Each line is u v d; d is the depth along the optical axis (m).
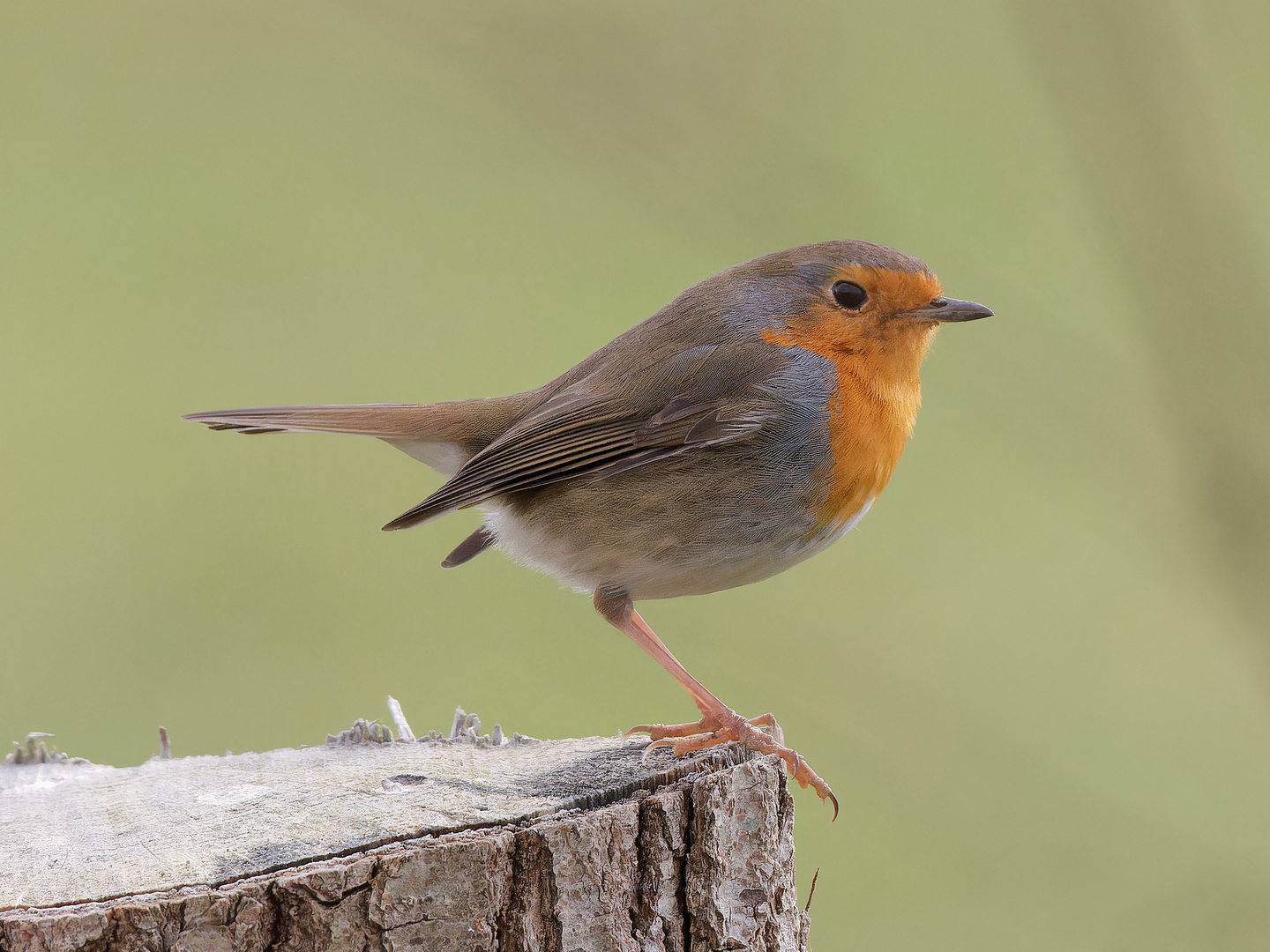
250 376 14.12
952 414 14.18
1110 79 11.45
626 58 12.41
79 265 14.80
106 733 11.67
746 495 7.39
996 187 13.75
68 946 4.80
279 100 15.79
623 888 5.56
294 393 13.93
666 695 12.14
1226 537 10.98
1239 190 11.91
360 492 13.87
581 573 7.71
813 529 7.54
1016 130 13.97
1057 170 13.84
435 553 13.48
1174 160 11.34
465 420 8.30
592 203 15.30
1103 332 13.02
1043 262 13.27
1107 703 13.00
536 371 14.09
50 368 14.15
